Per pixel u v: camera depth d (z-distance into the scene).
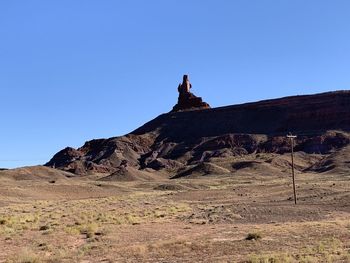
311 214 50.03
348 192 74.25
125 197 89.56
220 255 25.78
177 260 24.72
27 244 31.89
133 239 33.31
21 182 138.38
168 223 44.28
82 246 30.19
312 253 24.55
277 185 109.38
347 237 30.22
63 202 78.62
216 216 50.25
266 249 26.98
